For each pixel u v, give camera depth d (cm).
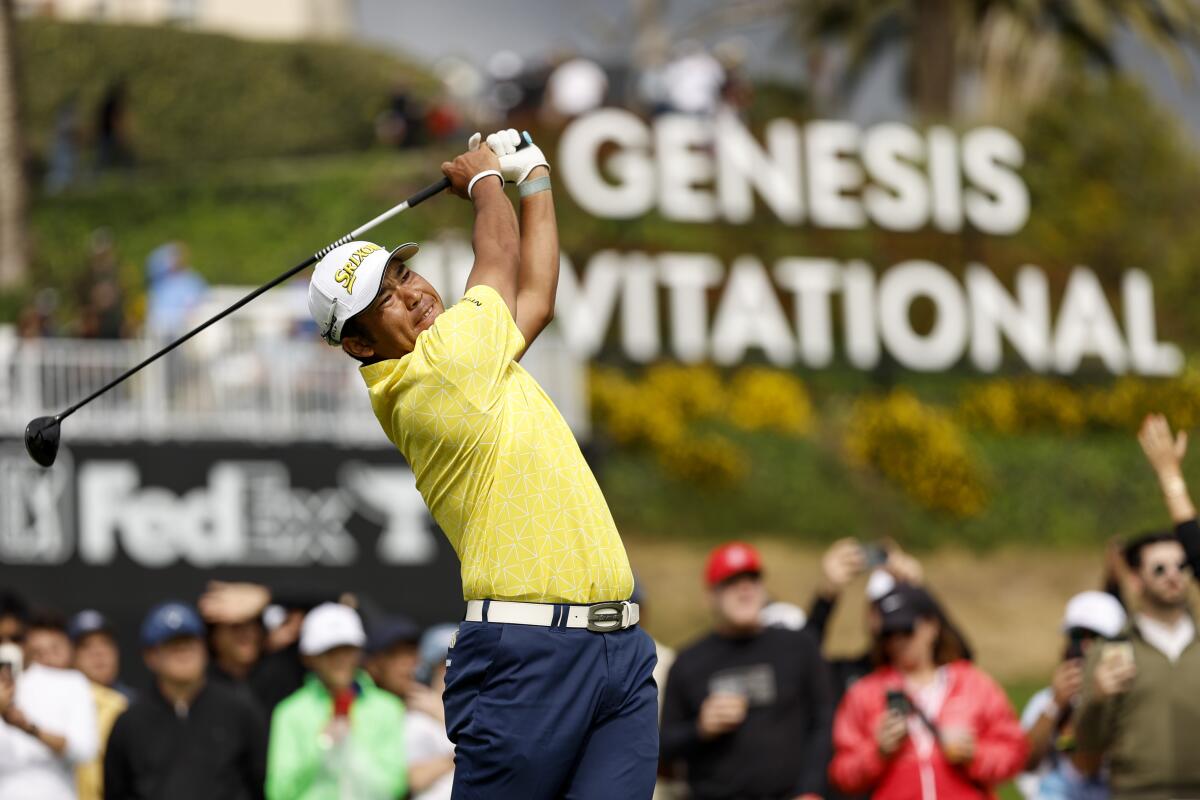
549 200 1596
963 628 7581
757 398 8275
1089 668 2353
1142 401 8888
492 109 9412
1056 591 7950
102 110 9900
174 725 2569
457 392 1441
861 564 2761
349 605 2856
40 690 2548
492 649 1434
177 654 2567
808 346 8631
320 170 9288
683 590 7356
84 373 5656
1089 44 10112
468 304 1470
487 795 1445
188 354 5738
